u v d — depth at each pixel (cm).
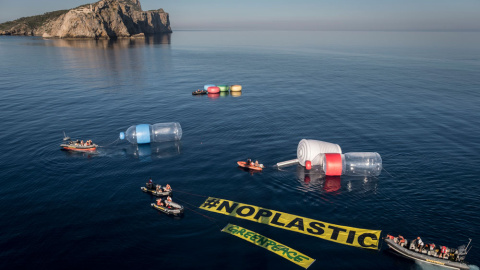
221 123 5128
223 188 3081
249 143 4281
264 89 7962
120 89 7662
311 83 8812
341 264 2086
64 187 3062
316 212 2684
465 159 3750
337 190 3058
